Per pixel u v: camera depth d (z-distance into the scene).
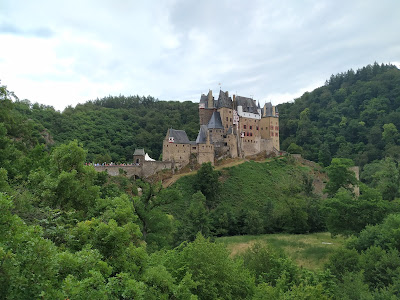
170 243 55.53
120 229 20.16
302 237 66.69
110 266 18.19
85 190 34.66
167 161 97.75
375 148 155.62
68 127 144.00
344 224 53.53
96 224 22.08
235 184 94.62
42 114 148.62
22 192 28.06
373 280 32.31
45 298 14.09
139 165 94.19
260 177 99.69
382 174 90.19
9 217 15.28
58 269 15.82
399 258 31.75
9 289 13.69
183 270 25.27
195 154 102.56
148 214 43.69
